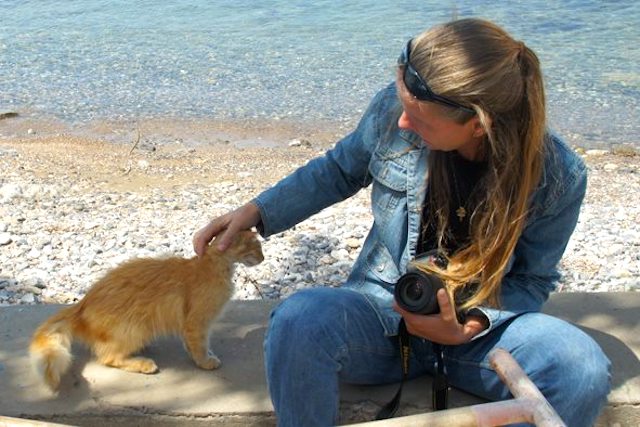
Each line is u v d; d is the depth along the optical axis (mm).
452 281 2002
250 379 2338
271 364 2023
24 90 7750
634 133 6316
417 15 10164
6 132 6535
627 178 5250
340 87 7656
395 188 2141
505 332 2070
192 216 4195
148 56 8914
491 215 1954
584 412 1989
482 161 2018
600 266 3477
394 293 2055
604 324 2525
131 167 5582
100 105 7332
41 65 8609
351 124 6766
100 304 2348
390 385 2252
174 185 5113
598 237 3809
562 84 7363
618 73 7625
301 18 10430
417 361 2211
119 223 4023
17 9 11625
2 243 3670
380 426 1722
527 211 1991
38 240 3713
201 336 2350
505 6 10398
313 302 2049
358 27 9742
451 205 2080
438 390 2123
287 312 2025
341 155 2271
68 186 4953
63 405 2242
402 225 2156
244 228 2293
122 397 2268
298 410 2018
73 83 7977
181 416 2238
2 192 4656
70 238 3748
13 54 9047
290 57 8656
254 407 2248
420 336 2084
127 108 7238
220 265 2342
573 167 2037
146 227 3949
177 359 2412
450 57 1844
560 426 1717
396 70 1953
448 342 2039
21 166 5457
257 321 2566
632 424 2277
